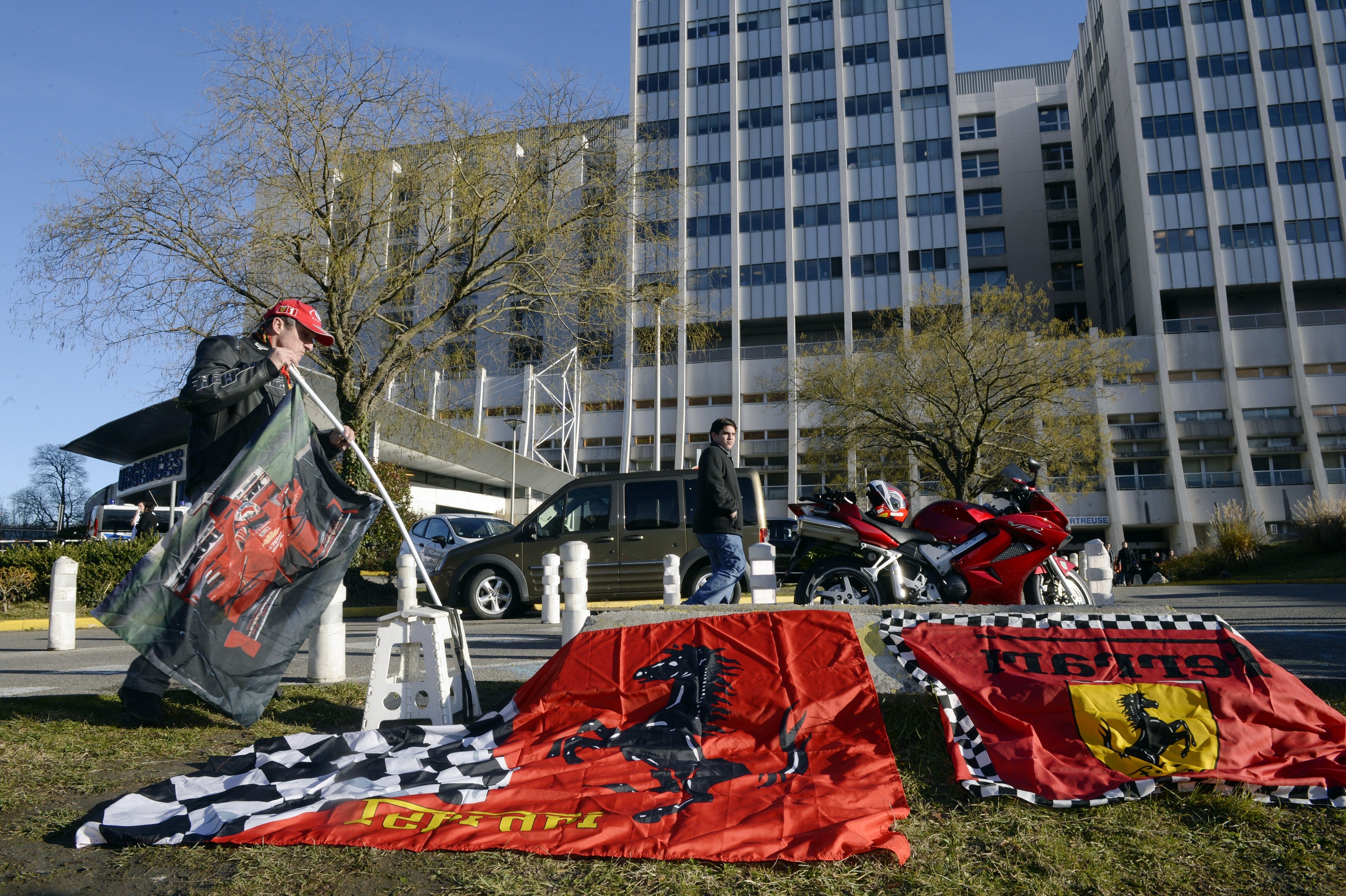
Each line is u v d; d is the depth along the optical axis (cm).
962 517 649
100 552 1645
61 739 402
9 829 290
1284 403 4994
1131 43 5450
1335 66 5200
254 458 417
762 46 5975
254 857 263
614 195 1823
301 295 1653
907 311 3303
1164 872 252
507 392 5806
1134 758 331
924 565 639
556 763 343
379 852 267
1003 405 2888
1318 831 281
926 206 5562
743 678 393
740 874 249
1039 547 629
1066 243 6581
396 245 1711
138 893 241
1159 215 5256
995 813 299
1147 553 4894
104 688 589
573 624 497
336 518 441
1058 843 271
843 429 3134
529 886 241
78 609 1584
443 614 438
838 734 363
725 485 659
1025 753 334
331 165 1578
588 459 5744
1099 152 6109
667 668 403
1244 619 937
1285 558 2602
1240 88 5275
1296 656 590
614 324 1888
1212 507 4953
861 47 5828
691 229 5831
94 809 303
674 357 5772
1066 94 6781
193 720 452
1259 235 5138
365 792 311
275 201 1586
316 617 425
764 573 576
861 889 239
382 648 434
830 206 5678
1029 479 678
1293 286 5122
